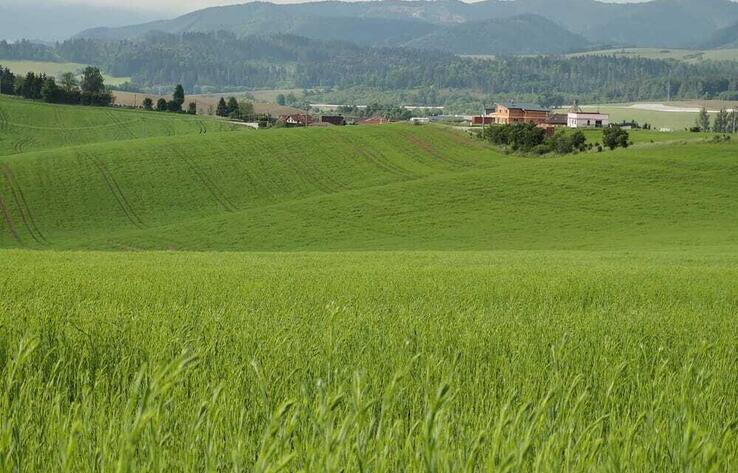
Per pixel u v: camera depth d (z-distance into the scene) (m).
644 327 21.95
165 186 168.62
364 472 7.56
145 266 51.75
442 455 7.62
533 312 27.83
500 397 13.03
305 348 15.82
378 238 126.31
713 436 10.73
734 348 18.75
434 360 13.75
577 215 137.38
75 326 16.17
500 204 145.25
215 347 15.38
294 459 7.86
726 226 128.38
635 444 9.60
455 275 45.81
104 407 10.96
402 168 197.88
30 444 9.02
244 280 38.41
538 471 7.81
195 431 8.97
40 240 132.75
